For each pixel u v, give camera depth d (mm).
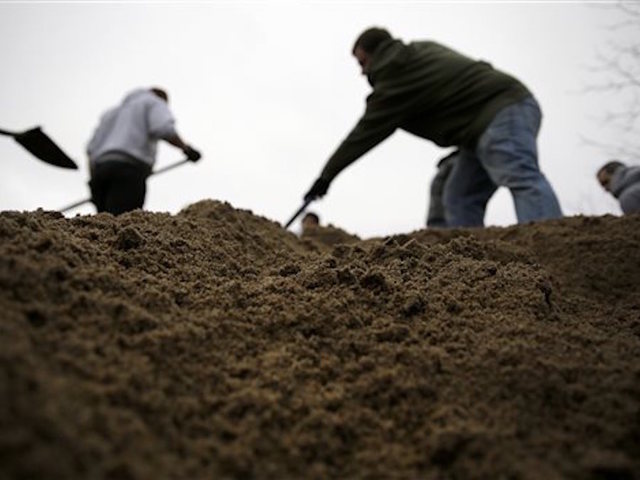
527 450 969
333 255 2074
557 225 2982
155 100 3920
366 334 1323
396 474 936
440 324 1405
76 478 711
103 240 1614
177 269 1571
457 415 1067
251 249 2229
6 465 682
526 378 1153
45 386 821
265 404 1046
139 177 3811
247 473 899
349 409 1086
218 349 1196
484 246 2293
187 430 954
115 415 878
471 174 4270
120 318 1149
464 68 3629
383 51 3809
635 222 2781
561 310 1771
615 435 1013
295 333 1305
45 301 1099
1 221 1333
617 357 1291
